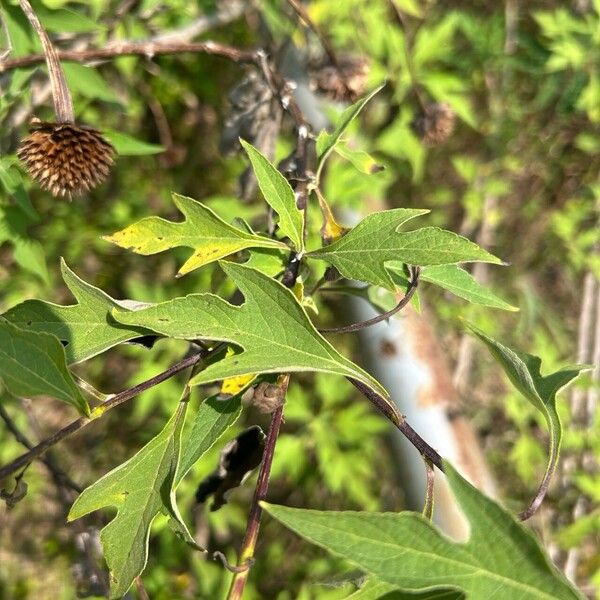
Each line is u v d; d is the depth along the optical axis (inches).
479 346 201.8
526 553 44.6
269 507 44.3
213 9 149.9
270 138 105.4
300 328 56.7
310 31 122.3
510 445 195.2
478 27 210.4
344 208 126.8
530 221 222.5
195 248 66.0
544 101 208.4
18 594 191.2
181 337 56.3
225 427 59.0
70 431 55.7
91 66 113.5
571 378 60.6
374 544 44.8
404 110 167.3
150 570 156.8
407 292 66.7
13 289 170.6
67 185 80.8
